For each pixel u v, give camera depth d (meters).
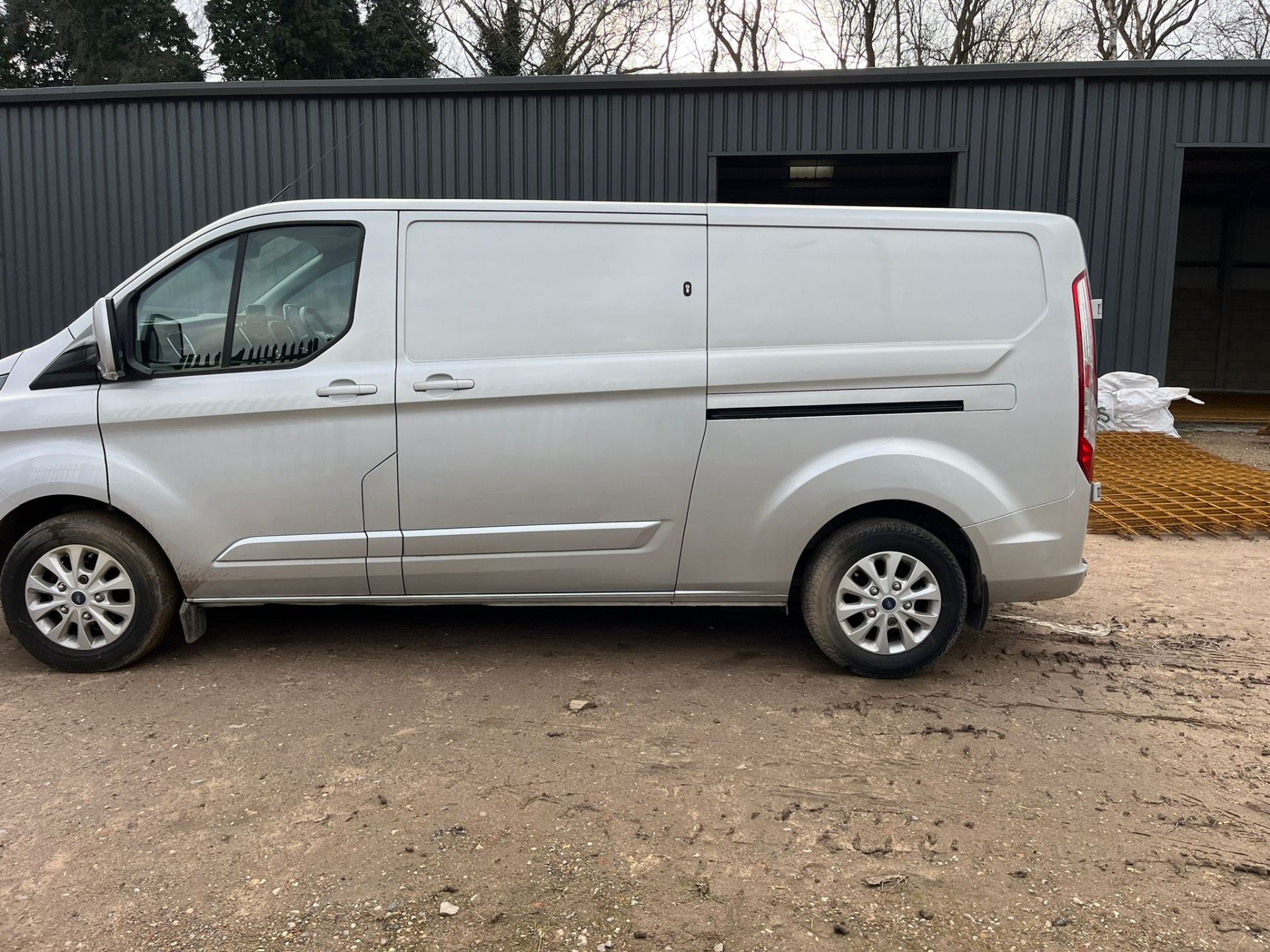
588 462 3.68
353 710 3.45
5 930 2.16
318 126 12.17
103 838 2.56
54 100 12.24
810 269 3.68
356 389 3.61
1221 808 2.80
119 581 3.73
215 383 3.64
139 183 12.38
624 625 4.52
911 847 2.57
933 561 3.70
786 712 3.47
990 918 2.26
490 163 12.12
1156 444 10.80
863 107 11.81
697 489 3.70
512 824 2.66
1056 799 2.84
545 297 3.67
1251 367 20.55
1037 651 4.21
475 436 3.66
